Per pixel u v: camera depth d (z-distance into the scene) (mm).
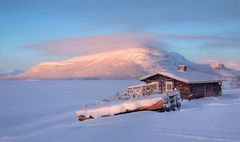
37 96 60938
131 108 19156
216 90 39094
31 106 39969
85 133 12016
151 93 23578
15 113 32438
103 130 12344
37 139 12656
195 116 15727
